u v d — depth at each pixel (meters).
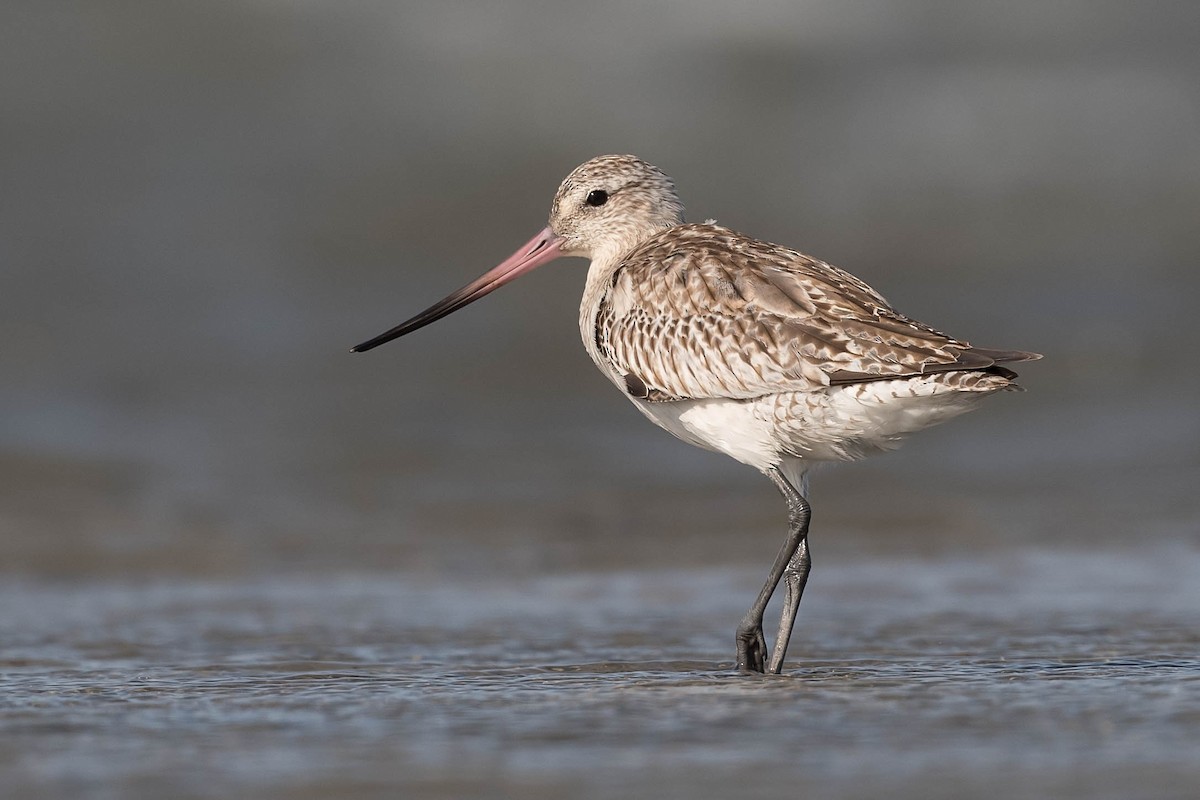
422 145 27.61
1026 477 15.90
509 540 14.01
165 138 27.02
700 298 9.80
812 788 6.49
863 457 9.84
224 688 8.75
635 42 30.91
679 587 12.23
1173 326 20.98
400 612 11.35
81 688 8.79
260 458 16.59
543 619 11.07
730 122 28.69
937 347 8.98
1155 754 6.95
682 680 8.93
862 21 31.80
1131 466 16.14
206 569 12.97
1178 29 31.67
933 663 9.41
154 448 16.78
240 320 21.05
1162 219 25.53
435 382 19.20
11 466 16.00
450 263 23.64
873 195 26.45
